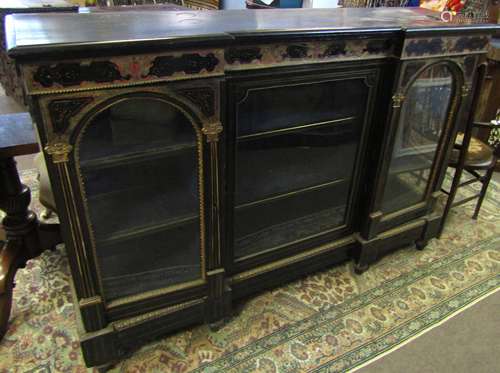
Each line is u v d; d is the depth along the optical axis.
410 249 1.92
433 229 1.88
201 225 1.27
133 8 2.24
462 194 2.35
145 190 1.19
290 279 1.65
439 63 1.44
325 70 1.26
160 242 1.27
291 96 1.29
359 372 1.33
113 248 1.20
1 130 1.42
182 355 1.38
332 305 1.59
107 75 0.91
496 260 1.85
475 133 2.54
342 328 1.49
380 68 1.38
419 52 1.35
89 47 0.85
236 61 1.09
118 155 1.06
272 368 1.34
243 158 1.31
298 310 1.57
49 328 1.46
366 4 2.59
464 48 1.47
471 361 1.38
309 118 1.37
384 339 1.45
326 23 1.31
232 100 1.14
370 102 1.44
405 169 1.69
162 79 0.98
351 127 1.49
